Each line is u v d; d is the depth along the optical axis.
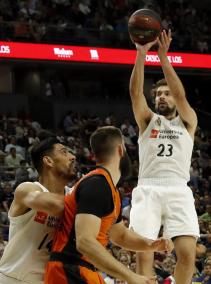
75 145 20.45
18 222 5.13
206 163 21.45
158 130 6.30
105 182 4.54
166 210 6.18
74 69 24.33
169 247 4.89
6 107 24.38
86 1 25.64
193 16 27.41
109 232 4.89
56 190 5.24
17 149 19.39
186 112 6.28
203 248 11.11
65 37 22.31
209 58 23.39
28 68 24.95
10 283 5.17
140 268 6.16
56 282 4.60
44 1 24.80
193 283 10.32
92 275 4.59
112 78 26.83
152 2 27.12
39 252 5.14
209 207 14.76
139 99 6.25
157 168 6.25
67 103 25.09
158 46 6.24
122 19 25.36
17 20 23.52
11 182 16.91
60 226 4.75
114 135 4.75
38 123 22.47
